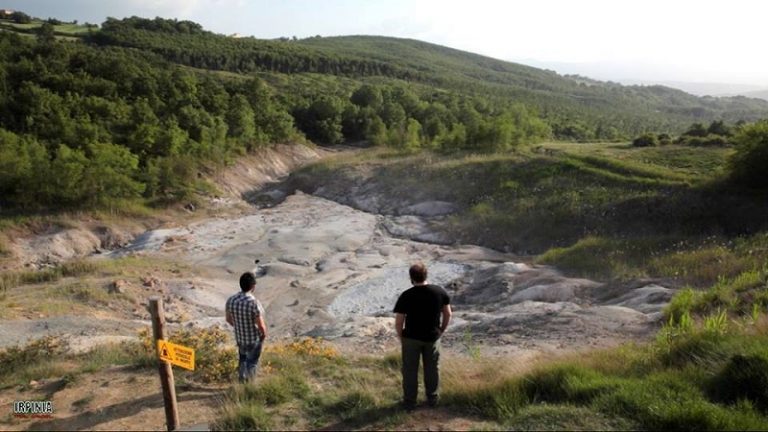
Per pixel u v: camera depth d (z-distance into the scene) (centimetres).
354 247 2580
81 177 2908
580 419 608
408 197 3362
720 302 1188
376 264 2298
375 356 1119
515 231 2594
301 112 6488
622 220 2450
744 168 2527
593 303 1550
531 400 695
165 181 3381
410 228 2873
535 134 4900
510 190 3069
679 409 607
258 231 2866
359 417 673
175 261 2317
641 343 1072
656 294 1450
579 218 2550
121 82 4866
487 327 1377
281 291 2002
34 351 1088
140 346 1119
